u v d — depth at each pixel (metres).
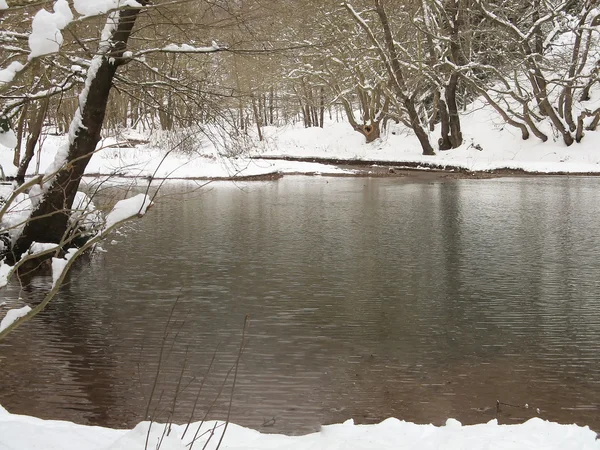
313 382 7.82
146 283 12.73
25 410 6.99
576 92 45.31
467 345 9.16
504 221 20.53
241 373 8.12
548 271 13.67
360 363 8.45
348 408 7.08
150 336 9.54
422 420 6.80
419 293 11.98
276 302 11.39
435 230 18.91
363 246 16.47
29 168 26.83
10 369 8.19
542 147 41.62
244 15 13.65
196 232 18.64
